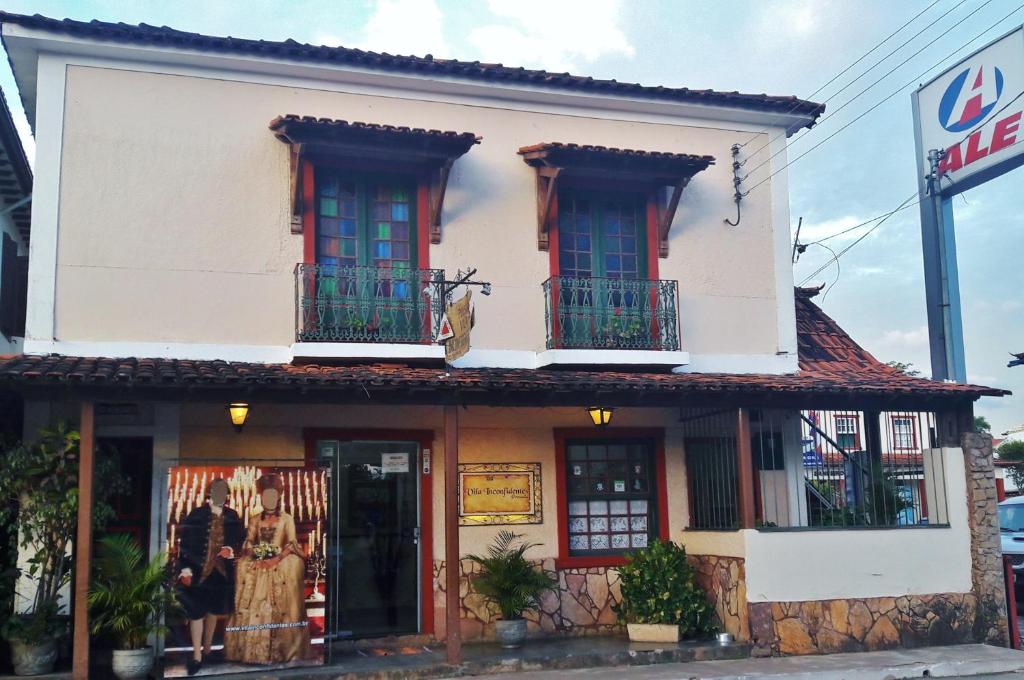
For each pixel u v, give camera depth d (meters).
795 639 10.97
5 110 11.46
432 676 9.83
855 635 11.20
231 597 9.62
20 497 9.43
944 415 12.15
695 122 13.50
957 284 13.16
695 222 13.31
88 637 8.92
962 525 11.88
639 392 10.79
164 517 10.57
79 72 10.99
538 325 12.38
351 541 11.45
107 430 10.59
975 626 11.70
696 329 13.05
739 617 11.09
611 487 12.64
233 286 11.18
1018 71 12.18
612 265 12.98
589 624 11.99
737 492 11.52
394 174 12.10
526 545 11.98
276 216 11.47
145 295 10.85
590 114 13.04
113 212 10.88
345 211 11.95
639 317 12.47
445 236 12.16
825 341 14.42
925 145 13.55
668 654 10.63
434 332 11.43
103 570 9.39
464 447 11.98
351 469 11.59
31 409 10.24
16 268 13.64
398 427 11.72
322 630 9.88
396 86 12.19
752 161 13.72
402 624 11.47
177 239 11.06
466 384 10.02
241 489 9.83
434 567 11.61
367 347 11.04
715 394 11.10
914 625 11.45
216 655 9.48
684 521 12.66
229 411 10.46
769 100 13.47
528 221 12.55
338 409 11.50
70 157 10.83
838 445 12.88
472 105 12.55
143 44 11.05
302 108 11.80
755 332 13.34
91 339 10.60
